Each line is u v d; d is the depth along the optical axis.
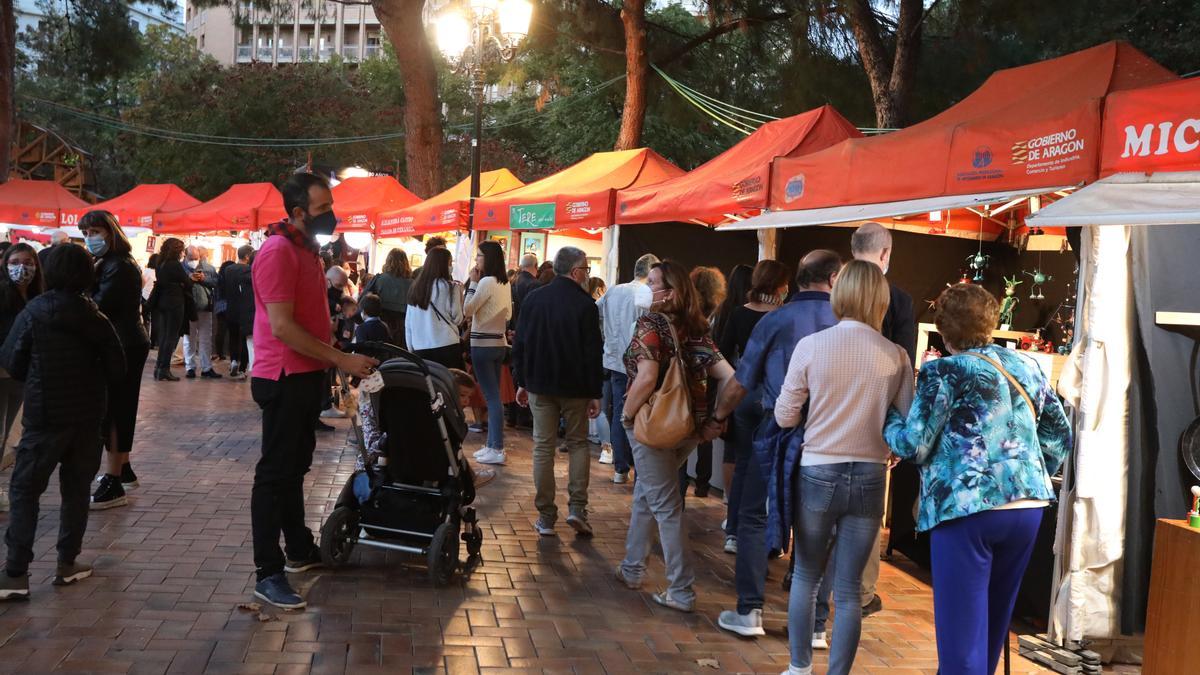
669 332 4.85
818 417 3.81
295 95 41.34
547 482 6.32
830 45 18.77
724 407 4.62
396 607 4.78
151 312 13.50
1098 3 17.67
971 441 3.43
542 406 6.28
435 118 20.94
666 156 31.34
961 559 3.45
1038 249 7.65
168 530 5.81
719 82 21.66
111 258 6.14
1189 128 3.96
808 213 6.65
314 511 6.68
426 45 20.66
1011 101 5.81
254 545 4.66
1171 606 3.92
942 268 8.13
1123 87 5.13
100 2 29.25
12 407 6.38
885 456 3.78
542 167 42.69
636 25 17.23
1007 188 4.94
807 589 3.96
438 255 8.59
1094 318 4.61
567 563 5.78
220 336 16.20
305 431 5.01
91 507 6.16
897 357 3.78
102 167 51.72
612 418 8.22
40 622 4.23
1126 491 4.66
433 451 5.23
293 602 4.58
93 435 4.73
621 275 10.11
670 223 10.20
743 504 4.79
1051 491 3.54
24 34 34.09
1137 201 3.89
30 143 34.50
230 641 4.17
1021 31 16.36
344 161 41.16
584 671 4.17
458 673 4.03
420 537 5.29
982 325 3.54
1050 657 4.62
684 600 5.05
